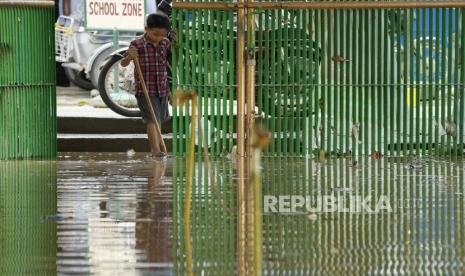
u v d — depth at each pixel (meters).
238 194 23.38
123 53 33.31
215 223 20.08
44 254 17.56
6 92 29.72
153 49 29.89
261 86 30.06
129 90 33.19
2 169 27.80
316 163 28.94
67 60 38.88
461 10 30.08
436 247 18.02
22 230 19.50
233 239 18.70
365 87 30.19
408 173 26.70
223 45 29.98
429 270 16.45
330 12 29.97
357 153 30.39
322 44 30.05
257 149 16.80
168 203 22.23
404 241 18.50
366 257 17.33
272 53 30.02
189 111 30.22
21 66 29.81
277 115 30.17
